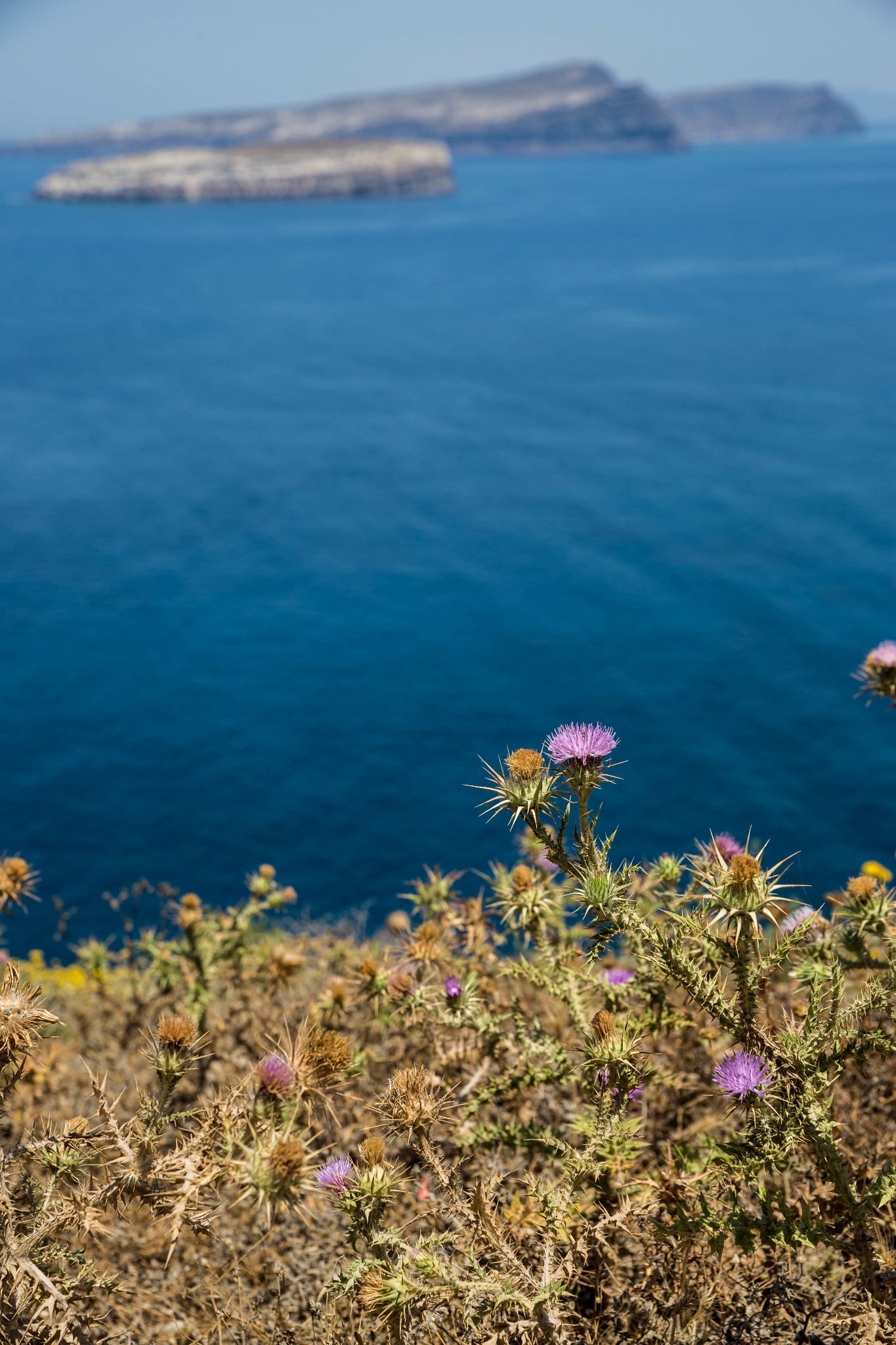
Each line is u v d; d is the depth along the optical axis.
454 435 84.00
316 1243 4.46
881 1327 3.32
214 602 52.16
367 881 30.95
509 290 168.38
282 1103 3.33
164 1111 3.49
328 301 164.25
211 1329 3.84
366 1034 5.98
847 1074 4.90
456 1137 4.21
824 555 52.75
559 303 152.25
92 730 40.16
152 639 48.12
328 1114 5.00
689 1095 4.93
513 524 61.47
